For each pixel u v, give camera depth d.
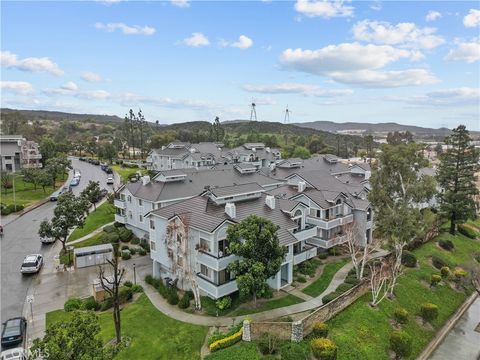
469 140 50.91
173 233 32.97
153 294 33.34
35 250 45.25
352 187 51.66
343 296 29.75
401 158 38.75
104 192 75.44
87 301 31.27
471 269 41.09
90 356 15.86
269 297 31.58
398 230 35.03
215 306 29.95
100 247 41.88
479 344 30.50
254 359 22.78
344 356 24.22
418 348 28.45
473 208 52.25
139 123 145.62
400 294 34.03
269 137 162.12
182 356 23.77
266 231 27.20
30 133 153.12
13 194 71.62
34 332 27.08
